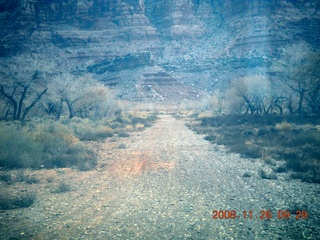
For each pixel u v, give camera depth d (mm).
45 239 5801
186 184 10297
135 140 25094
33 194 8891
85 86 46125
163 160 15453
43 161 14328
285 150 16672
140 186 10133
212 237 5879
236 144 20188
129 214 7273
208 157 16156
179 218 6965
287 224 6523
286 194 8852
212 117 48062
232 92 52219
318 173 10930
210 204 8000
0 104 37625
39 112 46375
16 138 14945
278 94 45906
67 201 8414
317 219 6785
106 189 9766
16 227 6430
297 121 33000
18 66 34000
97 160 15492
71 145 17625
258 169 12695
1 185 10227
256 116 40969
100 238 5852
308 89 39844
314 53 36031
